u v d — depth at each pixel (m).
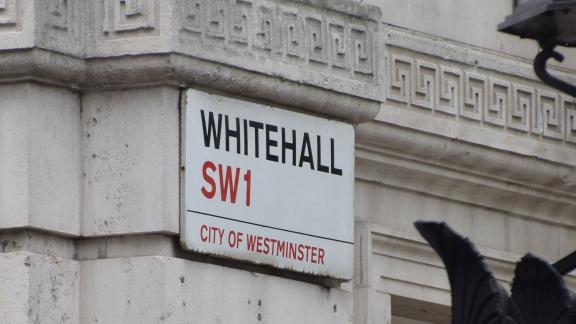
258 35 23.52
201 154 22.94
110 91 23.00
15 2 22.22
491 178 29.73
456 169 29.09
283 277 24.06
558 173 30.50
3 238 22.44
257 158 23.61
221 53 22.98
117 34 22.66
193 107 22.89
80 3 22.73
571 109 30.66
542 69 16.67
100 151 22.98
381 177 28.19
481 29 29.72
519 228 30.70
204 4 22.86
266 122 23.80
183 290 22.62
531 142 29.98
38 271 22.25
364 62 24.84
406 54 28.12
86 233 22.94
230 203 23.23
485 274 14.59
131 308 22.59
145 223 22.67
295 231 24.03
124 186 22.86
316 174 24.38
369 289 27.75
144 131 22.81
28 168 22.33
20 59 22.20
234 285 23.30
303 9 24.12
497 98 29.52
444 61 28.70
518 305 14.64
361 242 27.77
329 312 24.56
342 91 24.47
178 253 22.83
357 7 24.83
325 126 24.56
